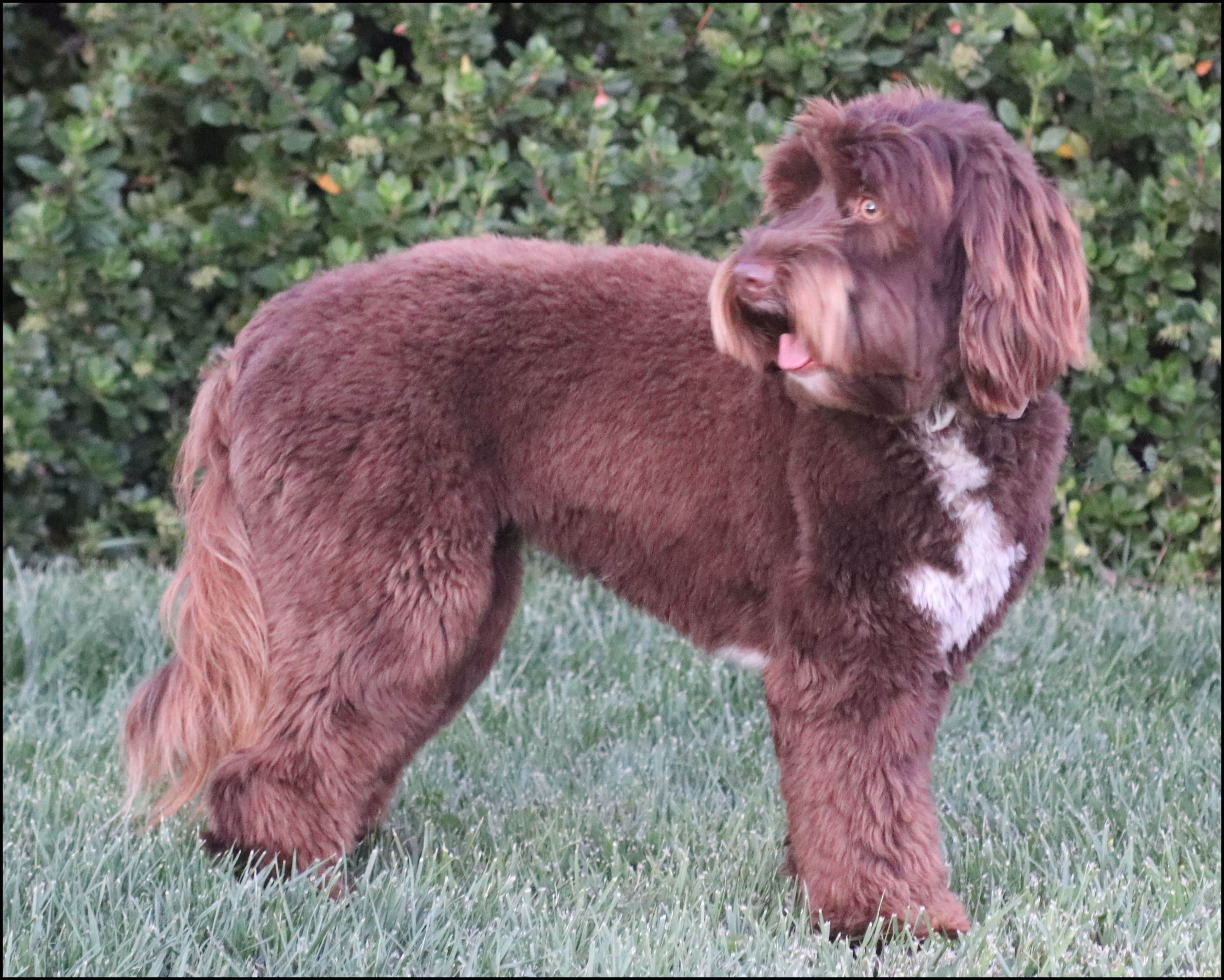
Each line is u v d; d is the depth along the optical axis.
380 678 3.84
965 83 6.77
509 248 4.10
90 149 6.82
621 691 5.76
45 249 6.78
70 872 3.84
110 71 7.02
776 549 3.76
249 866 3.78
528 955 3.50
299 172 7.11
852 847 3.64
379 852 4.09
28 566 7.25
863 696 3.60
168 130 7.32
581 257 4.03
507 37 7.68
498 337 3.87
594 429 3.86
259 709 3.94
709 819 4.61
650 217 6.79
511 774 5.06
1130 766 5.01
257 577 3.96
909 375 3.38
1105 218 6.80
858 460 3.56
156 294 7.27
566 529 4.00
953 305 3.46
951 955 3.51
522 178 6.96
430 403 3.82
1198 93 6.51
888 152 3.31
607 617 6.44
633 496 3.88
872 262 3.35
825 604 3.58
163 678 4.16
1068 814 4.58
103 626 6.11
